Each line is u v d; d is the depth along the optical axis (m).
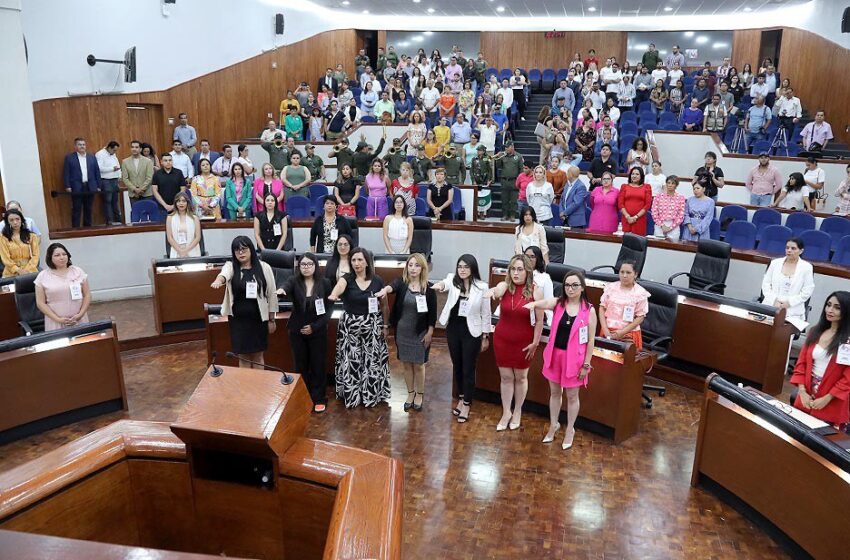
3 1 7.57
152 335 7.61
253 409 2.54
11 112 7.86
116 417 5.82
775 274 6.69
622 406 5.31
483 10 19.56
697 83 17.33
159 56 12.76
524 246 7.77
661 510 4.45
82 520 2.53
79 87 10.96
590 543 4.07
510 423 5.63
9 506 2.27
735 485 4.41
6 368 5.28
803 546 3.86
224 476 2.68
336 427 5.60
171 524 2.74
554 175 10.64
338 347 5.99
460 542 4.05
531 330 5.37
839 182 12.40
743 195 13.36
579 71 18.31
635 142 12.05
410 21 21.36
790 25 18.41
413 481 4.74
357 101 17.94
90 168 10.48
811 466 3.80
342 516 2.09
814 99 17.17
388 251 8.74
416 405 5.93
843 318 4.44
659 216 8.75
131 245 9.11
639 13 19.62
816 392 4.54
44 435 5.50
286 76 17.84
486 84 16.98
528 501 4.52
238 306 5.72
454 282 5.59
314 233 8.50
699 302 6.57
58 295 6.06
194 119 13.98
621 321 5.85
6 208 7.82
